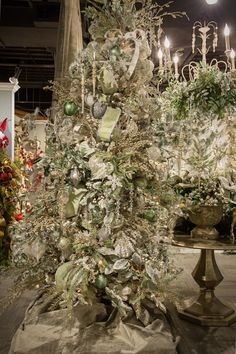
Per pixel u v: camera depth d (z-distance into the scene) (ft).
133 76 9.09
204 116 11.79
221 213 11.62
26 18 24.08
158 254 9.39
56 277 8.80
